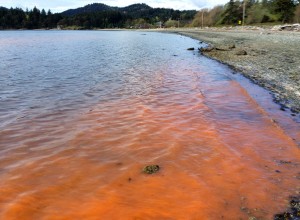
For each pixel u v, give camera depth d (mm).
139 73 20328
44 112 11570
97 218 5180
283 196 5816
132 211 5355
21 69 22766
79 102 12961
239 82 16422
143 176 6574
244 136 8852
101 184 6273
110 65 24703
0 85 16609
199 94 13945
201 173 6691
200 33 86312
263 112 11000
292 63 21375
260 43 38531
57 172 6844
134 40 69812
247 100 12750
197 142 8414
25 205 5582
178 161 7277
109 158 7508
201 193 5898
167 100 13016
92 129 9586
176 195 5840
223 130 9344
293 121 10078
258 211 5352
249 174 6648
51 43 59031
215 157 7484
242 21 110812
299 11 86062
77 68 23109
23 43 58844
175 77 18609
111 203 5598
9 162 7418
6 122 10430
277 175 6613
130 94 14234
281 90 14109
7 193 5996
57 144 8461
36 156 7723
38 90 15383
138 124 9961
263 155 7609
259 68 20406
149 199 5719
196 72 20438
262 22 103188
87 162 7312
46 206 5555
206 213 5289
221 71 20578
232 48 35000
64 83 17125
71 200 5730
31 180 6516
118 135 9031
